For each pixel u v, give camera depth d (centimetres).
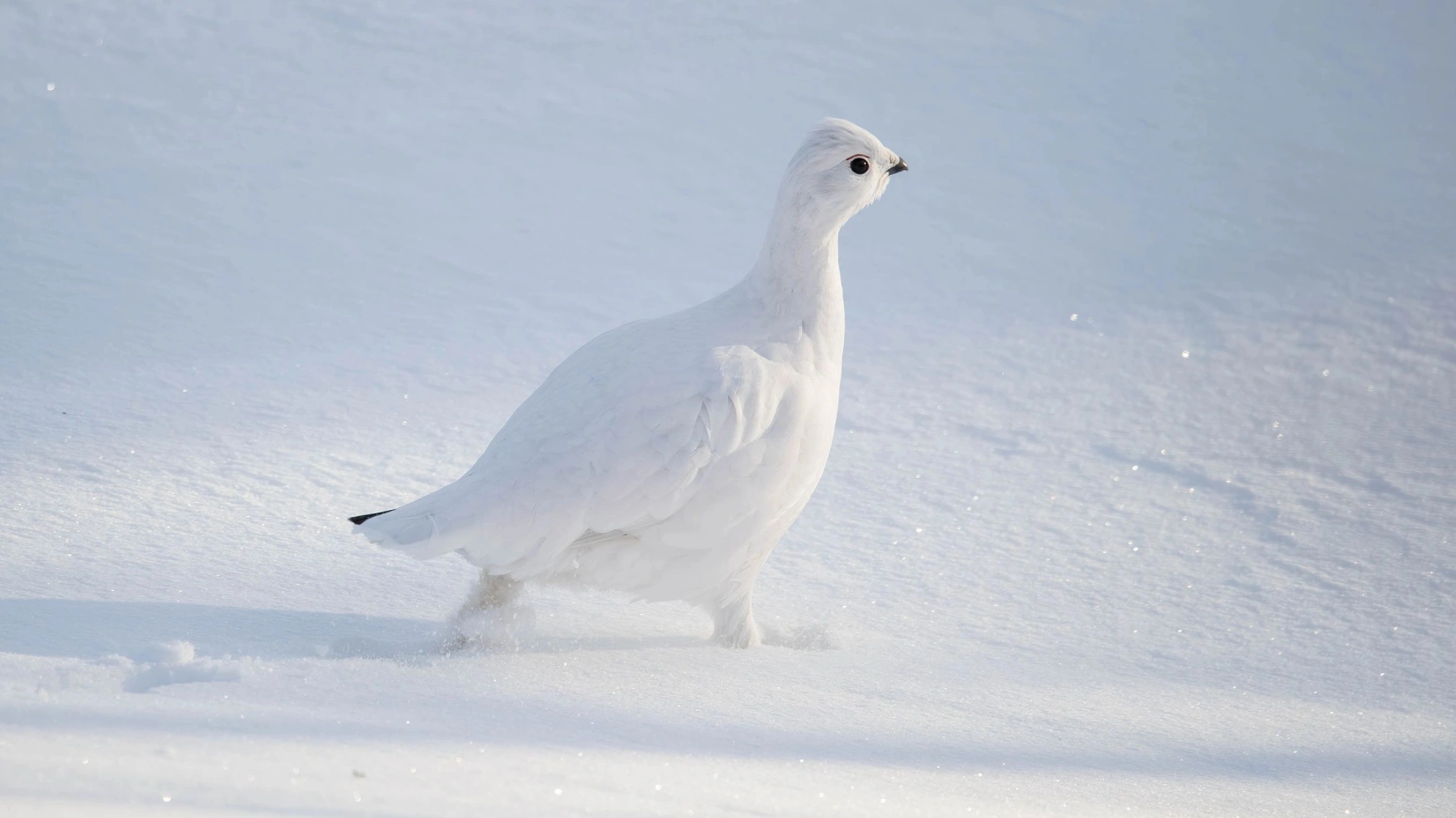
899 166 691
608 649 630
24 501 808
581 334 1351
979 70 2222
